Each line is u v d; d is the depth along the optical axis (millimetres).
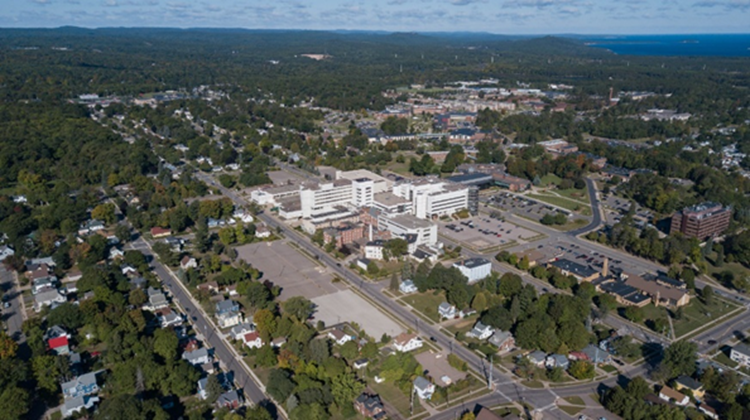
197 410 199875
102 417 185250
